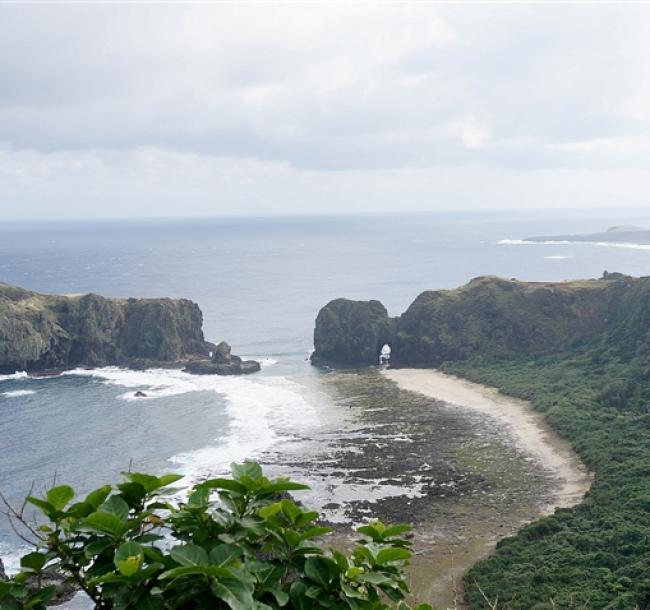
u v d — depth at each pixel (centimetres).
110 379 13538
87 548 730
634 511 6256
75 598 4219
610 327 13462
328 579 779
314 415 10588
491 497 7162
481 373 12756
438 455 8531
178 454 8856
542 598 4747
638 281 13800
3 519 6850
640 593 4503
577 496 7112
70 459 8744
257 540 835
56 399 11875
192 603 703
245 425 10106
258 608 709
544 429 9456
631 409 9681
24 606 719
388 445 8969
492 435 9306
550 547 5662
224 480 798
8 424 10362
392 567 847
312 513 830
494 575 5241
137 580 686
